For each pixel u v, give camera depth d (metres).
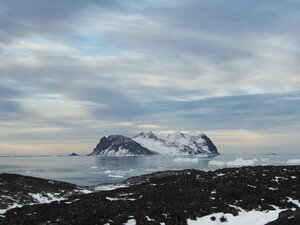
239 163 173.88
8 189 43.47
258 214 23.03
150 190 34.06
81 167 176.75
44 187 49.41
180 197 29.28
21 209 30.45
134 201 29.33
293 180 34.03
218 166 161.50
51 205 30.22
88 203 28.97
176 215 23.86
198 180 38.19
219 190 30.55
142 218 23.22
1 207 35.06
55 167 179.25
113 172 130.62
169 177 45.12
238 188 30.50
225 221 22.56
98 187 58.50
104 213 24.66
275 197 26.94
